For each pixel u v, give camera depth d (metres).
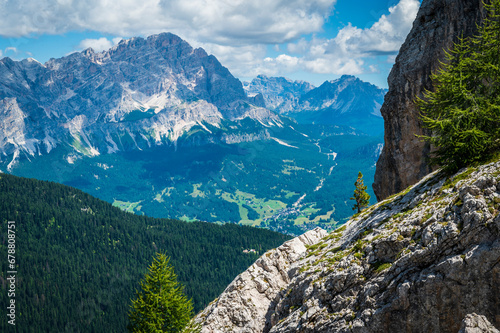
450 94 41.00
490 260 29.48
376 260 38.00
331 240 53.47
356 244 42.06
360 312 35.34
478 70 40.00
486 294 29.55
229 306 52.91
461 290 30.41
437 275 31.45
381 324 33.53
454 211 34.19
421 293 31.97
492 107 37.72
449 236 32.34
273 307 49.28
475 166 38.56
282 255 57.41
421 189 44.38
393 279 34.53
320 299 39.81
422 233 34.91
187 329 58.25
